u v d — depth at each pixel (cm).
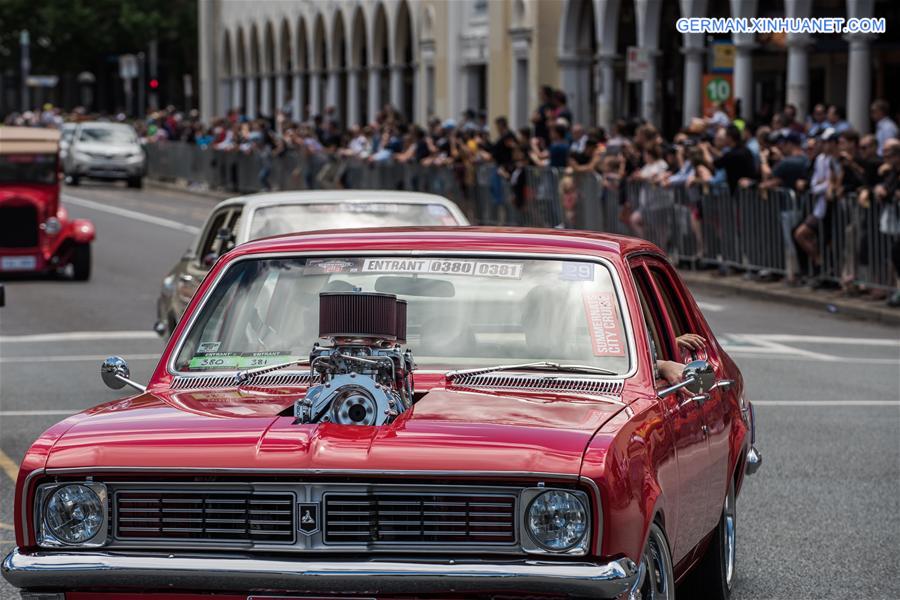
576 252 668
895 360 1731
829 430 1273
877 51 3597
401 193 1409
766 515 966
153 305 2227
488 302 654
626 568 521
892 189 2073
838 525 938
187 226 3831
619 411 581
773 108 3850
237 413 578
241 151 4841
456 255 673
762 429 1275
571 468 525
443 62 5047
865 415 1352
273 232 1333
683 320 765
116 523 547
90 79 10244
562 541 525
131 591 541
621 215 2691
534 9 4372
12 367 1611
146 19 9431
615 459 534
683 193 2539
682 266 2595
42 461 554
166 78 10581
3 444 1183
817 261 2262
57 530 552
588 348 636
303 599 527
